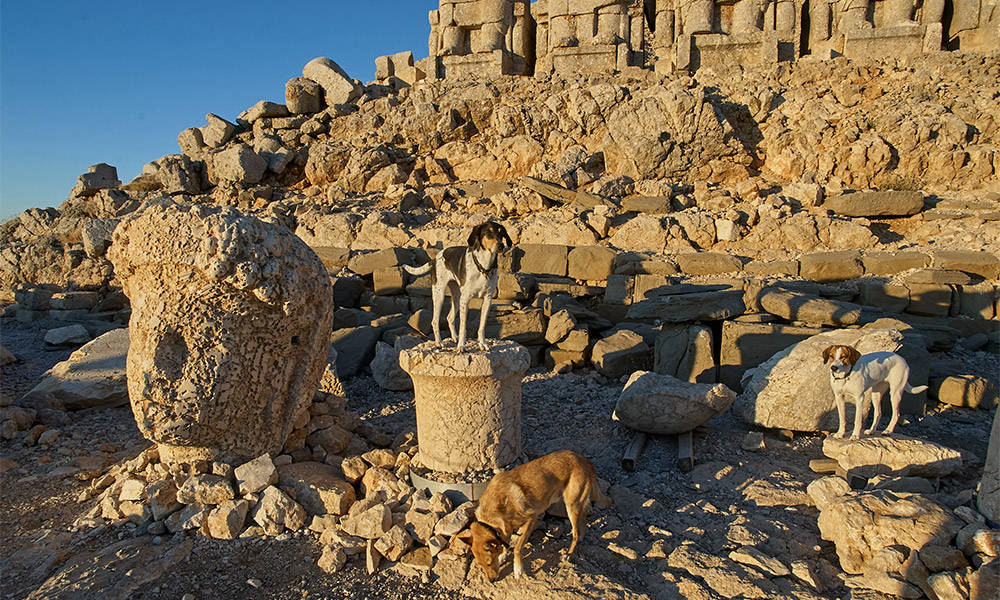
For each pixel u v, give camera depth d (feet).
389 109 55.42
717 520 14.11
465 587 11.82
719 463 16.84
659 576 11.93
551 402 23.17
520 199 41.39
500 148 49.21
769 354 22.34
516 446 15.81
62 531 14.07
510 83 53.98
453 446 14.82
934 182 39.81
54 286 44.11
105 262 44.78
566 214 38.86
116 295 42.93
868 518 12.25
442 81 57.00
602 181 42.29
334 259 37.42
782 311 23.94
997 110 40.93
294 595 11.66
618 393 23.43
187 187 50.96
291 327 15.49
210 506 14.21
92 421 21.48
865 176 40.75
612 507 14.78
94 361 24.12
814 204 37.93
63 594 11.35
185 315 14.01
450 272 15.35
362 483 15.60
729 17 55.47
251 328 14.74
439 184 48.32
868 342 19.07
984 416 19.89
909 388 18.35
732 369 22.72
